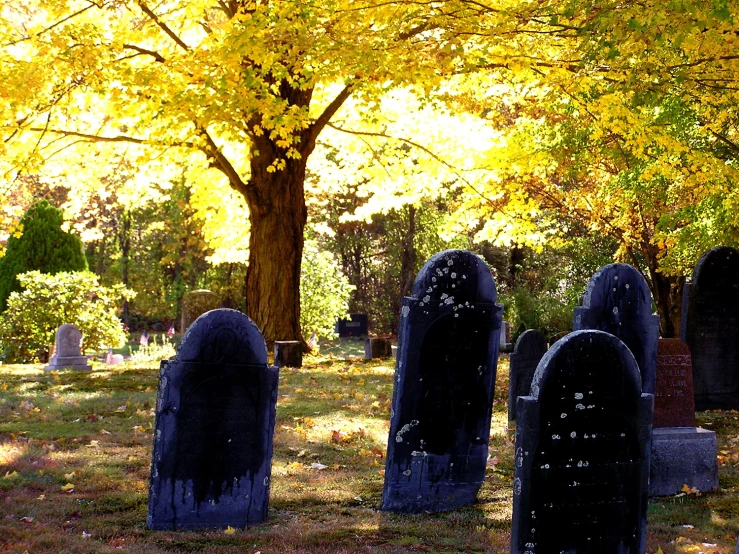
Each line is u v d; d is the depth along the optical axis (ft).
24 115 48.96
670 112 46.14
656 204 60.95
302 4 35.86
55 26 45.19
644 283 27.53
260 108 41.73
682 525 22.53
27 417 35.01
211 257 75.92
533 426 17.93
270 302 60.29
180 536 20.13
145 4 50.24
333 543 19.92
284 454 29.22
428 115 64.90
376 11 36.65
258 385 21.63
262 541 19.89
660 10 27.07
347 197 141.79
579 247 90.58
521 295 92.27
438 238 134.82
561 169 69.31
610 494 18.66
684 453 26.03
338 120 67.15
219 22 60.39
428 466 23.54
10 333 67.15
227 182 69.77
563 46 40.32
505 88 57.06
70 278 69.51
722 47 34.35
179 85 42.65
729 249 41.27
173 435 20.80
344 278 96.17
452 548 19.77
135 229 159.84
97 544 18.99
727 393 41.45
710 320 41.09
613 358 18.49
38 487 23.66
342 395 41.98
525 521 17.97
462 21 35.37
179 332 152.87
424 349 23.43
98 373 51.24
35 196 130.11
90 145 61.31
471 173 66.03
